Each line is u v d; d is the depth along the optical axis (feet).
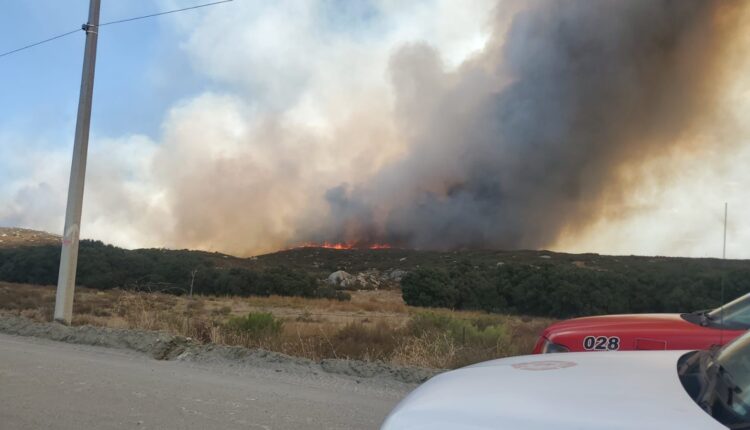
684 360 8.40
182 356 32.55
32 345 35.94
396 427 6.25
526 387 6.88
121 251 181.16
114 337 36.37
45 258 168.55
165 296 134.72
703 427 5.46
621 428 5.51
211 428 18.13
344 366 29.01
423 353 33.55
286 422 19.13
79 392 22.52
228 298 158.51
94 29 48.83
